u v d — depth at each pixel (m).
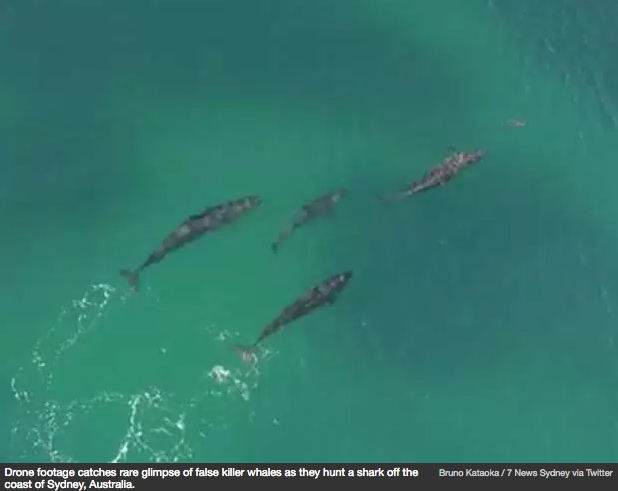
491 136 72.81
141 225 68.75
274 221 68.69
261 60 74.25
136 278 66.56
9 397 63.66
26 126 70.88
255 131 71.69
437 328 66.50
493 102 74.31
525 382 65.31
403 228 69.19
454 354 65.88
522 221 70.12
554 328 67.00
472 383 65.12
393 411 64.19
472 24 77.69
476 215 70.00
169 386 64.50
